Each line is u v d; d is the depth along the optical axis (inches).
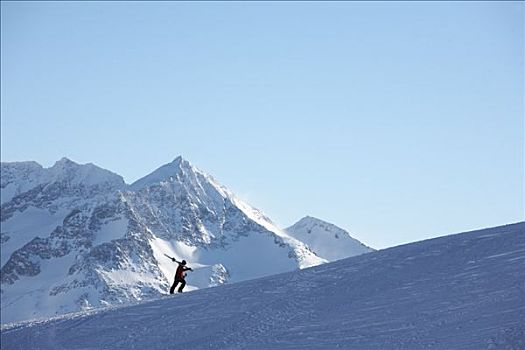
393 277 2297.0
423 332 1828.2
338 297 2245.3
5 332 2743.6
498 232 2522.1
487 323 1788.9
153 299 2832.2
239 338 2074.3
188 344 2116.1
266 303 2342.5
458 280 2124.8
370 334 1897.1
